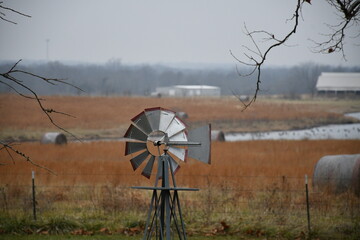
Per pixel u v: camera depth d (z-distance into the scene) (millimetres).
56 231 26391
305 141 82750
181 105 175625
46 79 14562
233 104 181125
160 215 19984
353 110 183125
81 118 133125
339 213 28094
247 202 29938
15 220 26844
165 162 19891
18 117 125938
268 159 58438
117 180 37438
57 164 50156
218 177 39844
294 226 26125
